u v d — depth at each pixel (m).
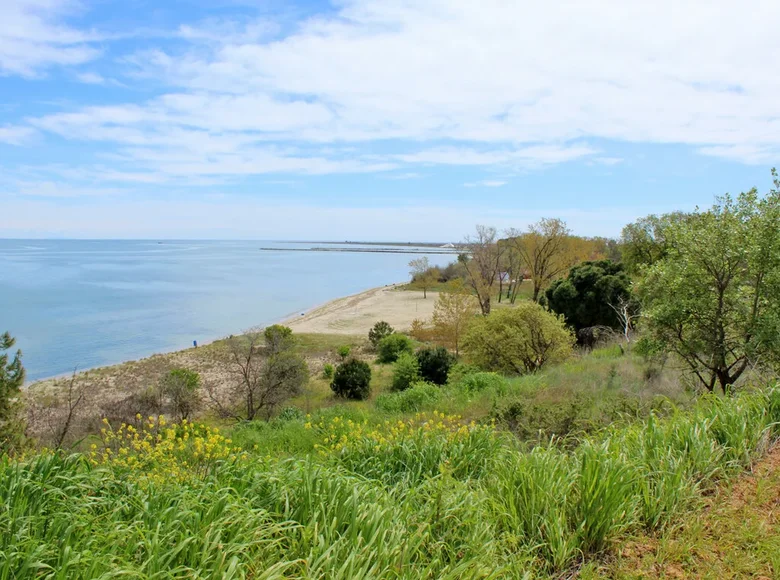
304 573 2.16
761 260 7.85
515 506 3.22
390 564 2.35
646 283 9.46
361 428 7.52
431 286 77.69
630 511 3.17
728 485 3.65
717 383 9.50
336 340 38.34
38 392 23.77
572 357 18.62
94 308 59.72
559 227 41.09
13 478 2.77
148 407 18.06
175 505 2.68
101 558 2.04
